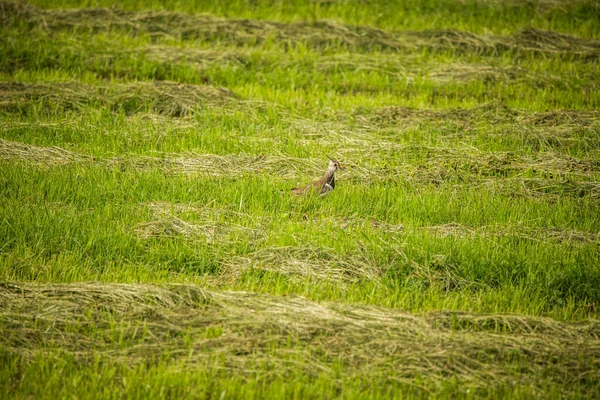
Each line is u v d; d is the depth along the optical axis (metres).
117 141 37.19
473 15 63.72
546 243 28.11
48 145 36.44
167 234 27.97
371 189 32.75
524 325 22.69
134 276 24.95
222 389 18.86
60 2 61.22
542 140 39.47
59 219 27.89
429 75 50.16
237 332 21.36
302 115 43.09
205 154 36.22
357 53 53.81
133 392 18.73
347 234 28.20
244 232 28.23
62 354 20.20
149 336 21.12
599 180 34.59
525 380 19.98
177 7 62.03
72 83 43.84
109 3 61.28
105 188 31.30
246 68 50.53
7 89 42.41
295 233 28.02
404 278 26.20
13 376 19.38
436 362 20.47
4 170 31.94
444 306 24.28
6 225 27.31
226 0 64.69
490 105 43.97
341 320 22.02
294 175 34.31
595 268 26.12
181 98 42.78
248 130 39.75
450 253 27.05
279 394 18.78
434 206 31.12
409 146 37.88
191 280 25.20
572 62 53.56
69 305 22.14
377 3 65.25
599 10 63.50
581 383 20.19
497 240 28.38
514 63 52.72
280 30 56.25
